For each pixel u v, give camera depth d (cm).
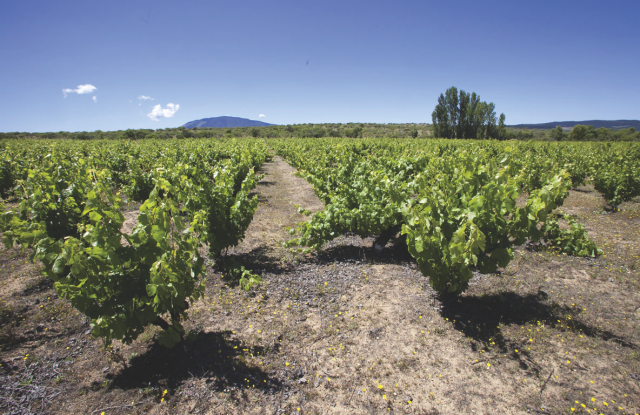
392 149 2092
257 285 452
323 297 427
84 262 242
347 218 543
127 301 265
